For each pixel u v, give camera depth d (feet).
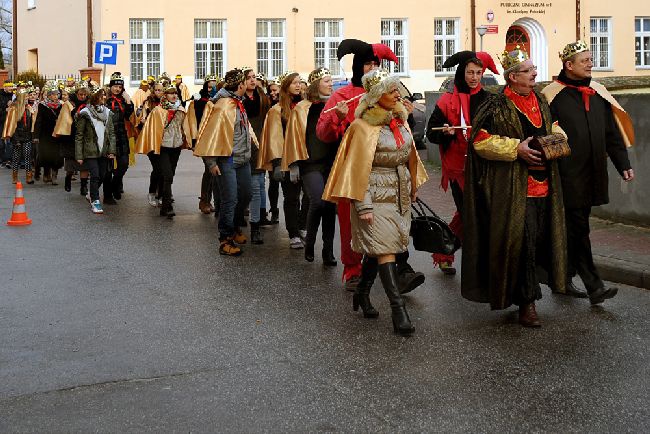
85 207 45.39
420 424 15.40
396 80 20.59
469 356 19.22
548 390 17.04
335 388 17.25
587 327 21.50
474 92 25.76
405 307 21.62
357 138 20.80
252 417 15.78
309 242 29.55
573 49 23.15
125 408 16.26
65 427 15.35
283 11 101.71
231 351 19.79
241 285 26.73
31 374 18.25
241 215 32.68
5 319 22.80
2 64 134.51
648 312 22.94
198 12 99.81
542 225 21.53
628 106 33.91
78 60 106.73
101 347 20.18
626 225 34.12
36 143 57.52
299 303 24.38
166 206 41.47
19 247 33.73
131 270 29.17
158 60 99.81
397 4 104.53
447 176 26.07
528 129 21.11
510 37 110.83
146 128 40.98
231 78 30.81
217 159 31.04
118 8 98.27
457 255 31.45
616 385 17.30
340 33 103.81
